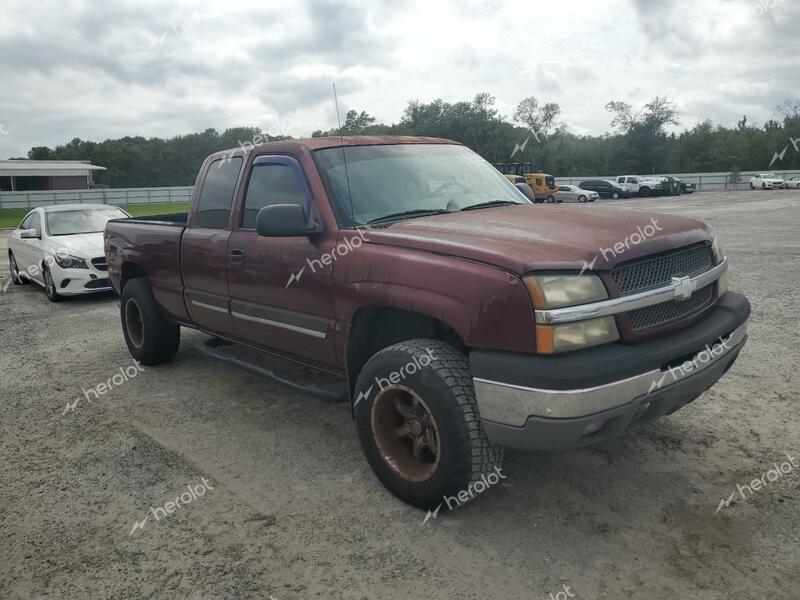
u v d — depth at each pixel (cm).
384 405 322
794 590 248
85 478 369
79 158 9638
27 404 502
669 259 306
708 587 252
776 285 822
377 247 327
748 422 404
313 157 386
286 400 486
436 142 455
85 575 278
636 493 325
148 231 538
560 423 259
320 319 364
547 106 5650
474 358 276
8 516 329
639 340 281
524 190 466
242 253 416
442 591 257
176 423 448
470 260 286
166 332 564
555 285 264
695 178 5447
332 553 286
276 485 352
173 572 278
